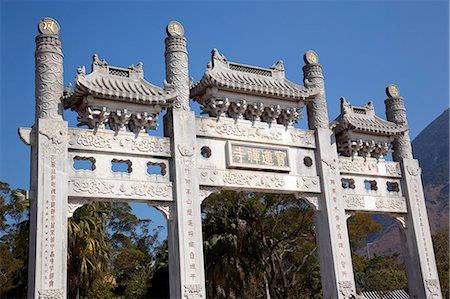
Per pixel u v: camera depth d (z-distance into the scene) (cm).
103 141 1780
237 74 2059
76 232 2639
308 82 2181
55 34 1780
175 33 1984
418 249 2250
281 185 2033
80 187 1698
